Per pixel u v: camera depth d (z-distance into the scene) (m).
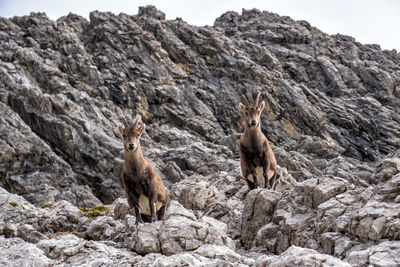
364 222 26.09
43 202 93.12
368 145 133.12
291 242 30.25
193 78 139.12
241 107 42.78
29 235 32.59
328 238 27.48
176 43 144.50
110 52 137.38
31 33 138.25
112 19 150.12
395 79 154.00
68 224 40.12
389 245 22.42
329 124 134.75
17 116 107.44
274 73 143.00
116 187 99.62
